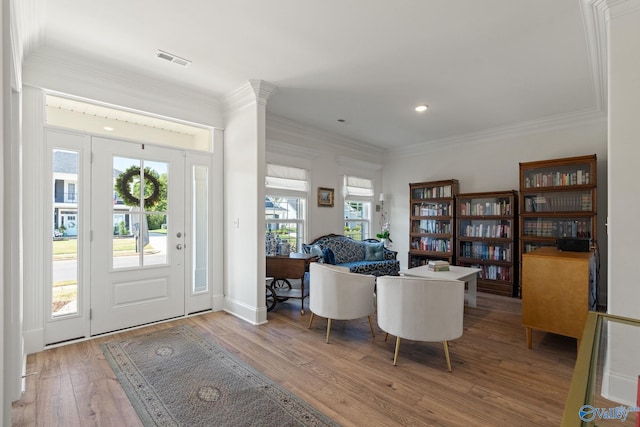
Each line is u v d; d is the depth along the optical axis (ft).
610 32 6.52
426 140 19.36
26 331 8.59
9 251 4.25
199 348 9.14
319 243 16.89
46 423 5.89
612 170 6.47
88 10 7.14
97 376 7.55
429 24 7.75
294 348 9.23
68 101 10.77
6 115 4.22
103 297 10.12
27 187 8.64
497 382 7.41
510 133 16.49
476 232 17.15
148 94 10.89
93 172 9.95
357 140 19.44
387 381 7.44
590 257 8.58
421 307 8.02
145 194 11.09
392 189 21.79
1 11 3.96
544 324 8.86
